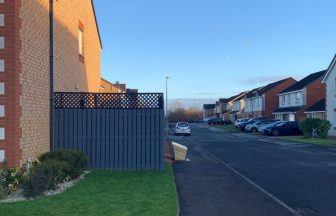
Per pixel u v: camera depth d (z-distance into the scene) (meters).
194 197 11.24
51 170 11.30
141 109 15.71
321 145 32.69
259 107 81.38
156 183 12.56
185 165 18.69
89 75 24.11
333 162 20.36
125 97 15.74
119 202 9.78
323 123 42.09
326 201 10.80
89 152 15.66
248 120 67.88
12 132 11.55
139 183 12.54
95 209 9.03
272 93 78.62
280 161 20.78
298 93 61.59
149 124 15.71
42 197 10.34
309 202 10.68
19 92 11.80
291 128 48.84
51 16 14.53
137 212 8.82
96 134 15.69
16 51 11.62
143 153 15.70
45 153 13.48
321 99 57.31
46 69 14.59
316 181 14.16
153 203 9.71
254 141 38.88
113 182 12.69
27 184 10.51
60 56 16.77
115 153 15.68
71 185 12.19
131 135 15.70
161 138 15.69
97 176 13.91
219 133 57.41
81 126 15.66
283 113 64.31
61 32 16.92
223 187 12.85
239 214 9.35
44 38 14.32
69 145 15.63
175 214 8.73
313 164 19.44
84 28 22.23
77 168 13.33
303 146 32.03
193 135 51.50
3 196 10.16
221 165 18.83
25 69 12.34
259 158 22.33
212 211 9.62
